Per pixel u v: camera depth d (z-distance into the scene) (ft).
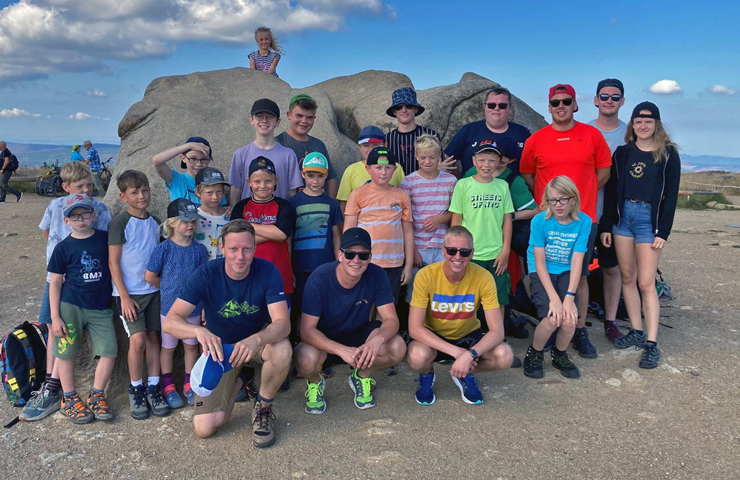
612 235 15.02
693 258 27.71
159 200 16.58
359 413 11.69
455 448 10.12
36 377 12.17
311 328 11.60
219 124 19.06
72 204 11.22
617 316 18.01
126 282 11.71
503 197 14.35
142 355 11.76
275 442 10.44
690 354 14.74
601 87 16.37
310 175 13.58
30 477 9.31
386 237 13.79
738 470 9.30
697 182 71.67
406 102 16.05
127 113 19.48
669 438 10.40
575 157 14.48
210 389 10.00
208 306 10.91
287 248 13.35
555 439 10.43
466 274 12.21
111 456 9.98
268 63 25.39
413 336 12.05
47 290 12.23
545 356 14.93
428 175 14.89
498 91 15.74
